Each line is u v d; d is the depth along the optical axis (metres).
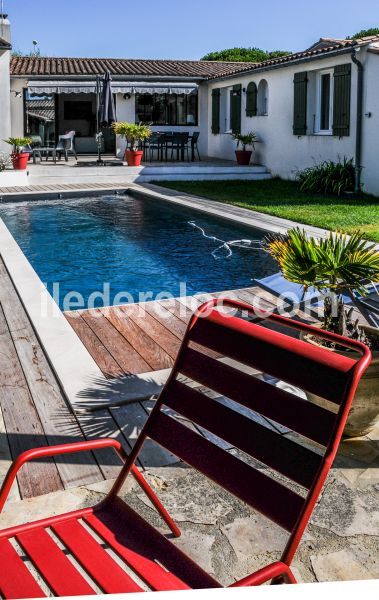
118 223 13.01
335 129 16.59
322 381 2.21
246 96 21.28
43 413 4.19
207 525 3.06
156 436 2.62
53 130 23.67
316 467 2.15
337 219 11.59
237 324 2.55
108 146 25.66
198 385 4.56
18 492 3.28
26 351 5.34
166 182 18.64
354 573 2.75
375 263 3.85
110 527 2.42
